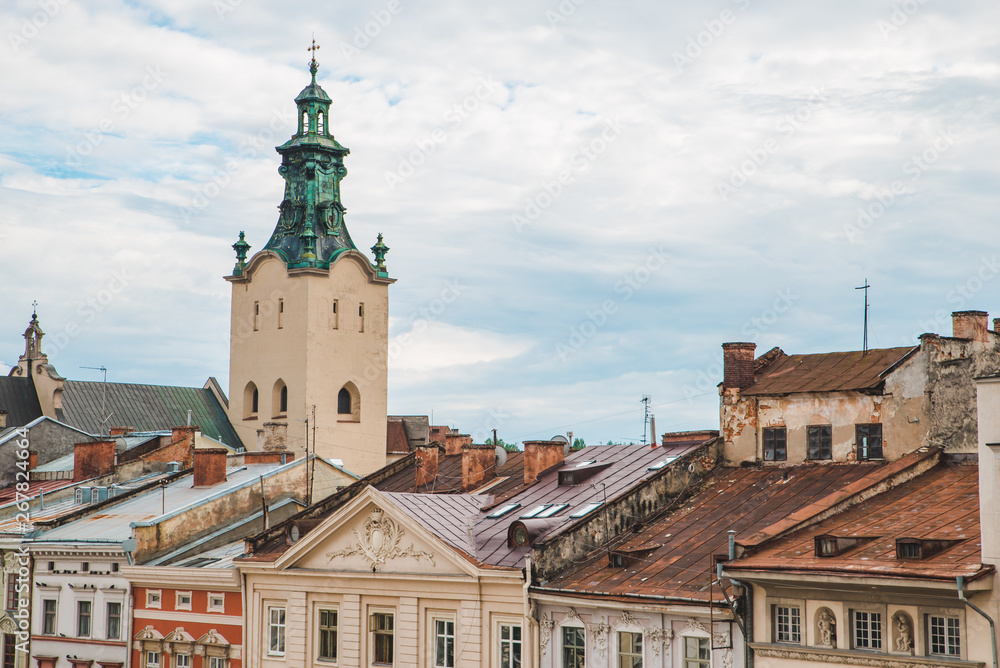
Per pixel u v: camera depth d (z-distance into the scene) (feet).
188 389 480.23
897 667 139.95
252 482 243.19
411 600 191.31
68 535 239.71
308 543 204.03
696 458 194.18
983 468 135.54
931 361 175.42
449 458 249.14
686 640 160.56
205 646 216.74
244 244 475.31
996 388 135.03
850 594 144.66
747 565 152.35
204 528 235.20
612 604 165.58
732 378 196.65
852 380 184.55
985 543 134.62
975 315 181.68
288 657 205.26
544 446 215.51
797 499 177.06
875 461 179.01
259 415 460.55
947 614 137.18
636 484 188.14
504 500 205.77
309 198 462.60
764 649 152.25
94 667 232.32
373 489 195.42
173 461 294.25
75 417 444.14
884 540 150.10
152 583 224.12
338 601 200.95
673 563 169.37
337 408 456.86
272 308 459.32
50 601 242.58
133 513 246.68
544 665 174.91
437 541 187.11
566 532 179.01
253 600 211.61
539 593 174.50
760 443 192.34
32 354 455.22
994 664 131.95
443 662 188.85
